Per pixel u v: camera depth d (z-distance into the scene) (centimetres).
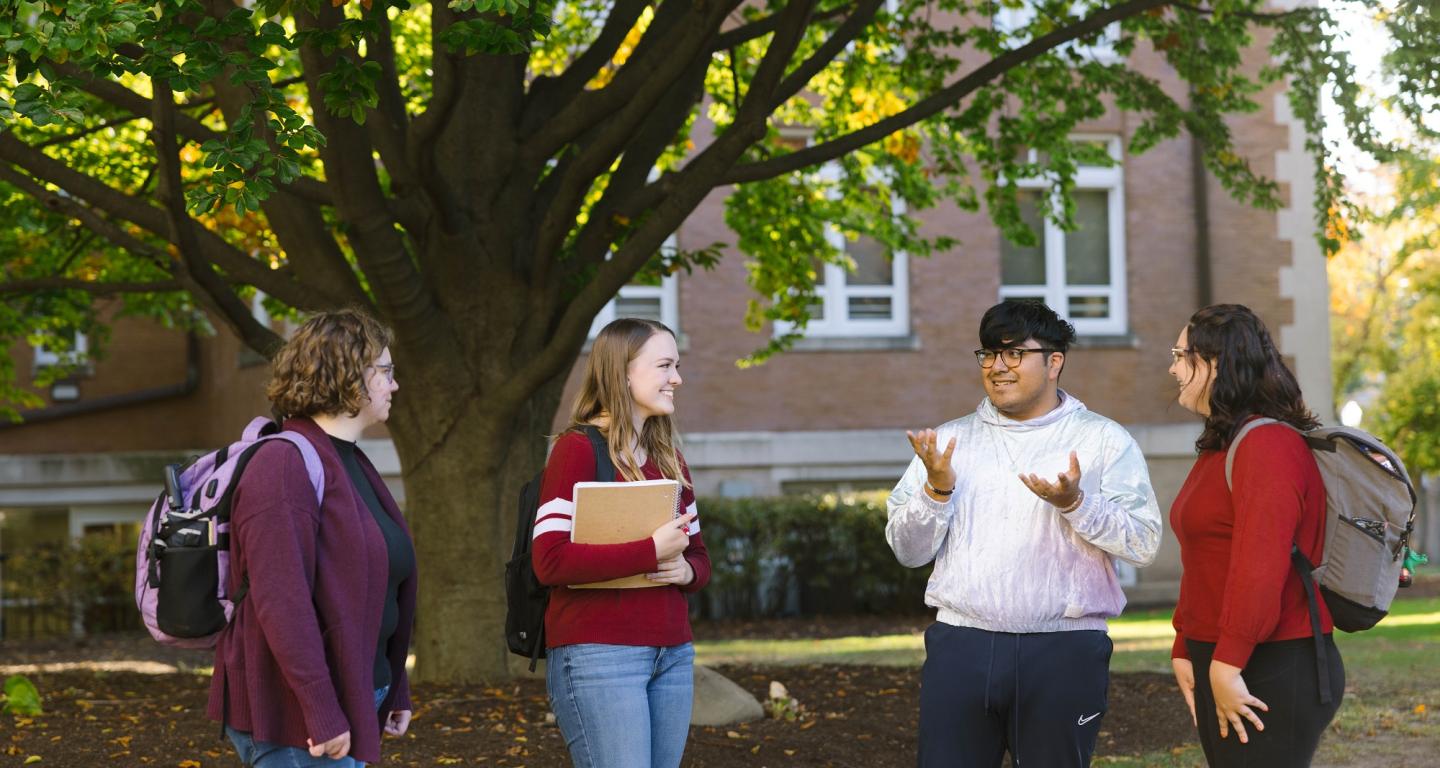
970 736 377
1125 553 358
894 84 1077
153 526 321
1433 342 2525
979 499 378
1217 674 322
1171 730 678
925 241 1150
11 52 453
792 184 1166
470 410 802
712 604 1436
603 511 357
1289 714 327
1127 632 1217
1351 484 326
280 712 309
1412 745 633
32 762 583
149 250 751
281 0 501
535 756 596
